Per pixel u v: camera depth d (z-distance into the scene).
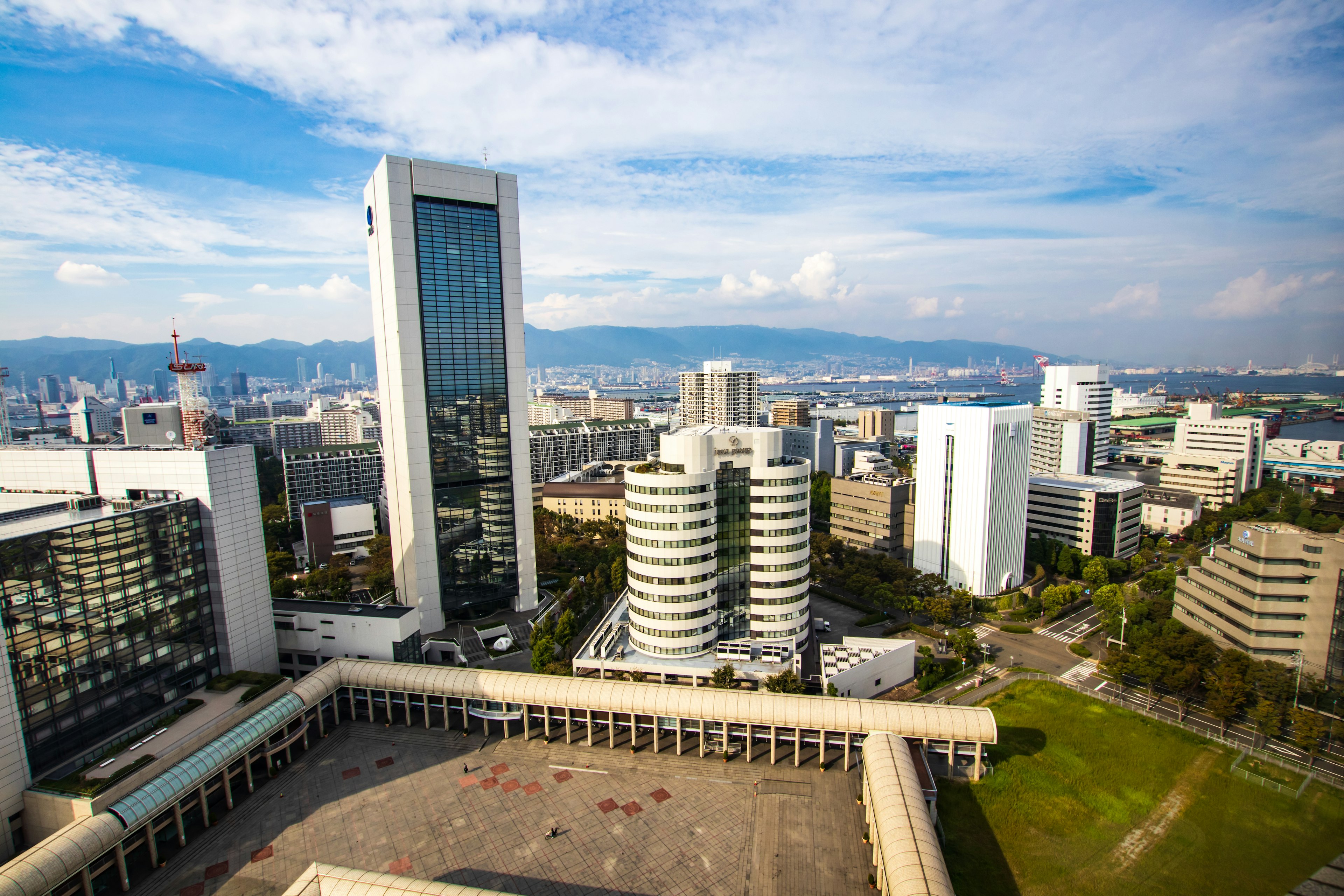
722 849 88.44
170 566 110.06
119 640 101.56
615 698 110.94
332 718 122.69
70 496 118.19
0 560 85.31
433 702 123.62
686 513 130.50
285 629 140.62
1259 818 94.88
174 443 133.88
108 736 99.19
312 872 73.38
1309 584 120.50
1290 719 113.19
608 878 83.12
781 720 105.69
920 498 196.75
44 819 84.94
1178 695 128.12
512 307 173.00
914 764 96.19
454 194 162.38
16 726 85.75
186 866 85.94
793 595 138.25
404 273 158.25
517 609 182.25
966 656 142.88
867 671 130.75
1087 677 139.75
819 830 92.00
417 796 100.44
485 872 84.44
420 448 164.62
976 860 87.69
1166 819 95.31
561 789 101.94
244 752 99.12
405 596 172.62
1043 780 103.88
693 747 113.31
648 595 134.38
